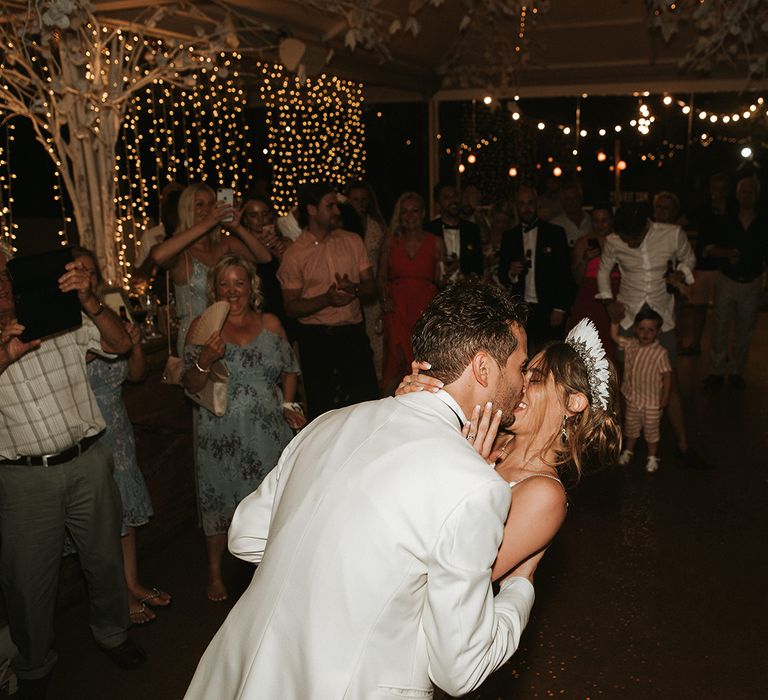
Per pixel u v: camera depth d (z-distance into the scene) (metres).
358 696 1.53
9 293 2.89
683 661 3.37
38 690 3.09
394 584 1.55
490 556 1.57
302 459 1.77
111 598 3.29
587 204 11.01
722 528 4.57
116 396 3.67
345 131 10.28
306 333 5.08
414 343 1.82
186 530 4.71
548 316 6.36
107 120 5.11
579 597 3.88
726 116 10.23
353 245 5.07
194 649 3.54
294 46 5.45
